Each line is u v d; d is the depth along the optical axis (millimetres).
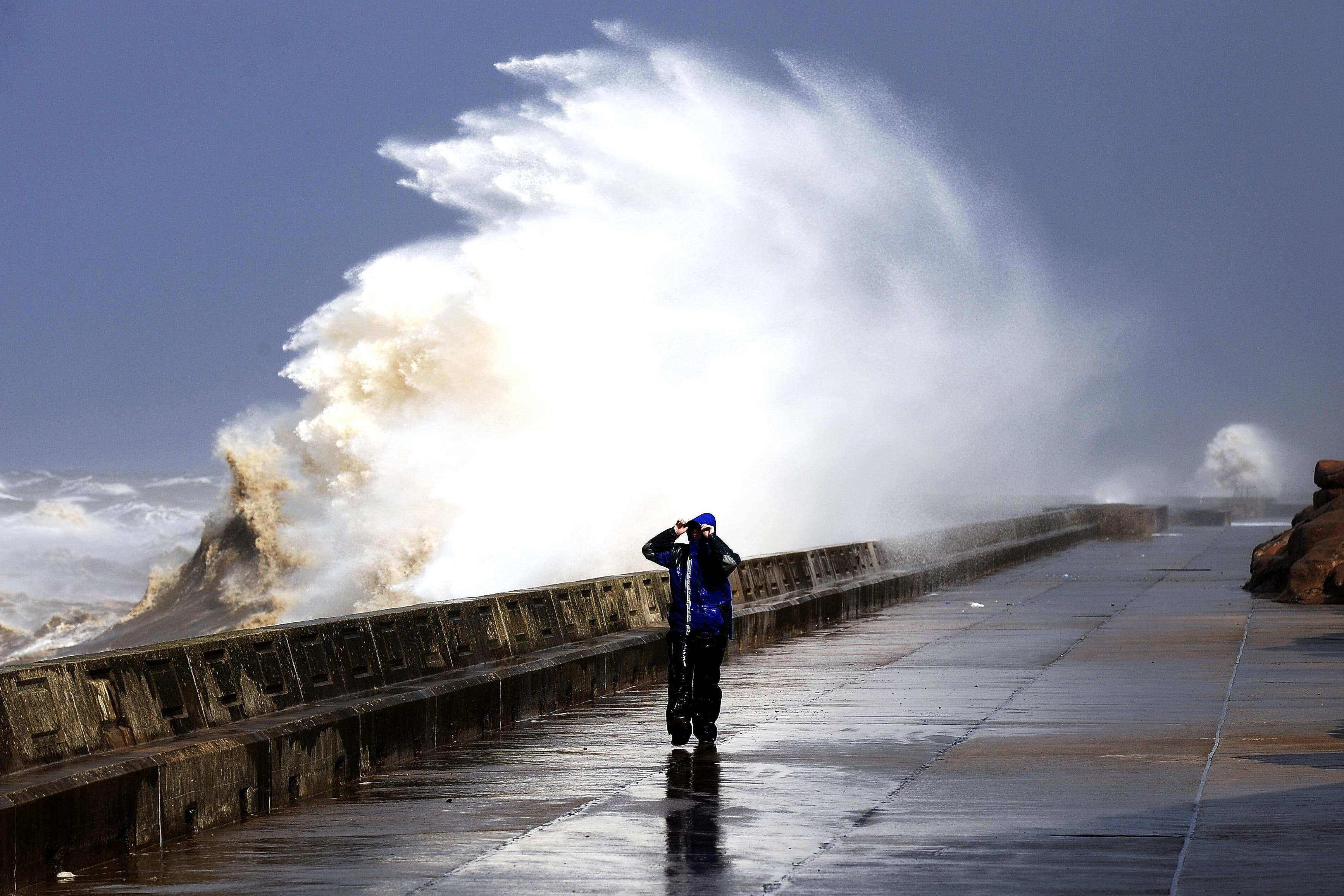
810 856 31750
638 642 66500
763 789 39844
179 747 35406
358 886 29828
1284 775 39812
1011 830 33812
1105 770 41312
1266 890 27797
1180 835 32781
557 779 42031
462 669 53031
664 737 50188
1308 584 99188
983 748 45750
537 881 29984
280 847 33562
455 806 38312
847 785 40219
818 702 57719
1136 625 86812
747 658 75062
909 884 28984
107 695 35281
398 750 44969
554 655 58844
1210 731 47906
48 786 30438
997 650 75750
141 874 31031
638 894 28797
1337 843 31578
